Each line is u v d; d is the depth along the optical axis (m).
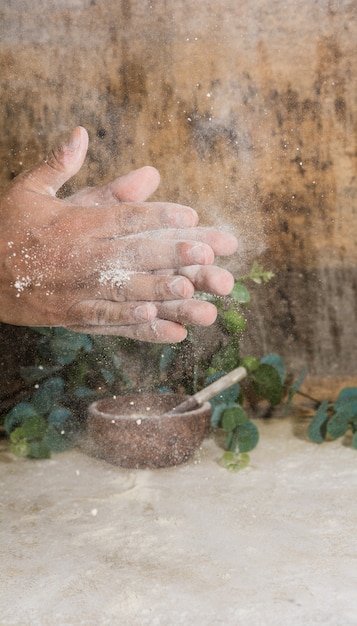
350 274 1.46
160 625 0.98
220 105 1.42
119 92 1.42
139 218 1.06
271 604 1.00
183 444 1.28
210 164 1.44
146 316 1.05
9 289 1.08
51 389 1.39
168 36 1.41
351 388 1.38
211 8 1.41
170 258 1.04
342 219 1.45
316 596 1.01
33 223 1.07
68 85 1.42
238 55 1.42
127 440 1.28
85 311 1.07
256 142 1.43
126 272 1.05
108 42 1.41
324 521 1.14
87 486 1.24
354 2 1.41
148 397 1.36
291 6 1.41
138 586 1.03
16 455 1.33
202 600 1.01
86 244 1.06
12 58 1.41
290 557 1.07
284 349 1.47
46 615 0.99
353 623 0.98
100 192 1.12
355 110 1.43
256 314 1.46
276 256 1.45
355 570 1.05
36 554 1.09
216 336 1.42
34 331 1.43
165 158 1.43
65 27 1.41
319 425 1.35
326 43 1.42
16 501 1.20
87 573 1.05
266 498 1.20
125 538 1.12
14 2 1.40
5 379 1.44
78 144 1.10
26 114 1.42
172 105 1.42
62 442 1.33
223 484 1.24
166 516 1.16
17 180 1.10
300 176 1.44
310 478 1.25
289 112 1.43
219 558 1.08
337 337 1.47
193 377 1.43
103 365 1.41
